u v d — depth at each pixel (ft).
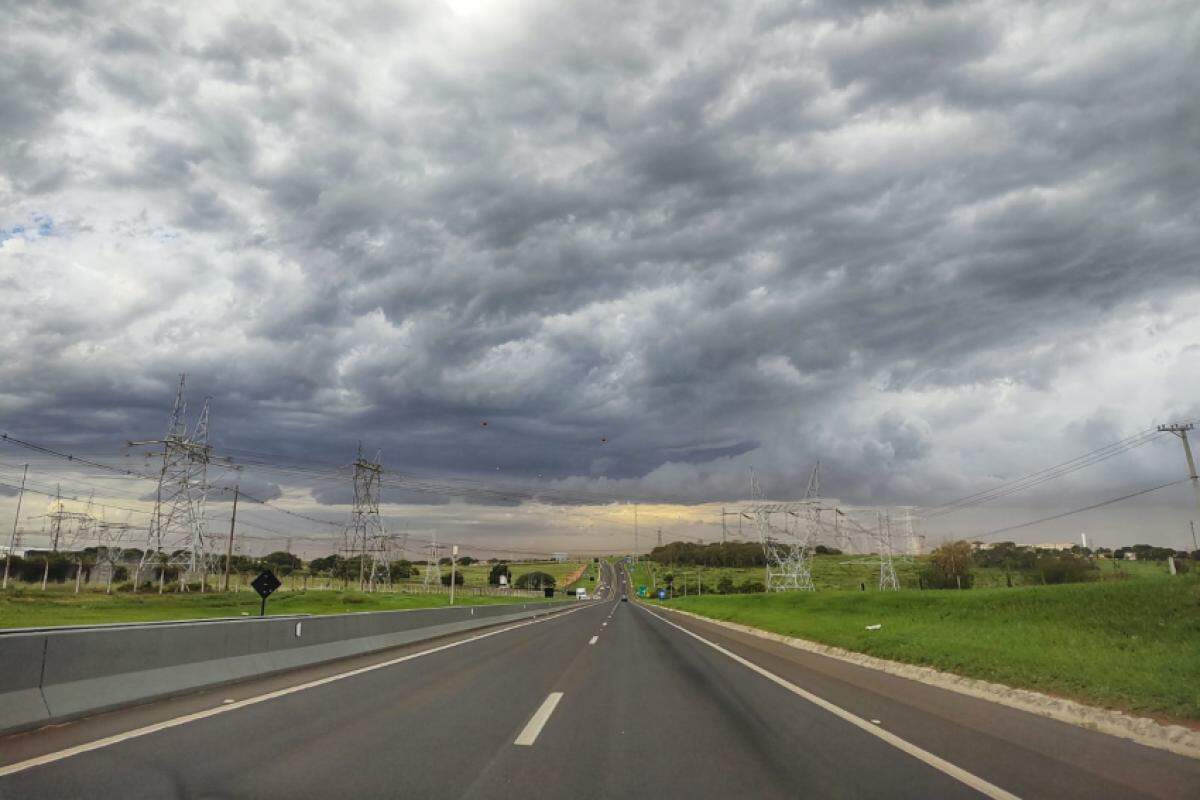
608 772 22.81
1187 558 173.47
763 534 290.76
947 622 88.58
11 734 25.82
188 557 243.40
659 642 85.35
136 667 33.86
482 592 374.43
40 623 110.73
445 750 25.21
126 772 21.18
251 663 44.04
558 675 48.93
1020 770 23.40
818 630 93.91
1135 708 33.78
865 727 30.96
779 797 20.33
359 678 45.01
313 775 21.49
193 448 246.06
